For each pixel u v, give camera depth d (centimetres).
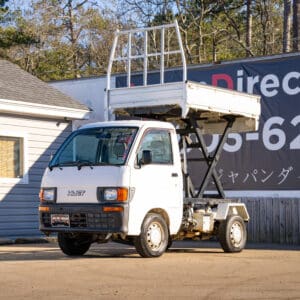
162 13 4394
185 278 1158
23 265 1327
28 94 2225
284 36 3691
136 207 1393
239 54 4562
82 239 1517
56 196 1445
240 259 1469
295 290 1044
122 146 1419
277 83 2114
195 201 1542
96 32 4734
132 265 1323
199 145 1611
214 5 4425
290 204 2059
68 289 1048
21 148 2200
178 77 2306
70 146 1479
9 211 2152
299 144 2066
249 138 2148
